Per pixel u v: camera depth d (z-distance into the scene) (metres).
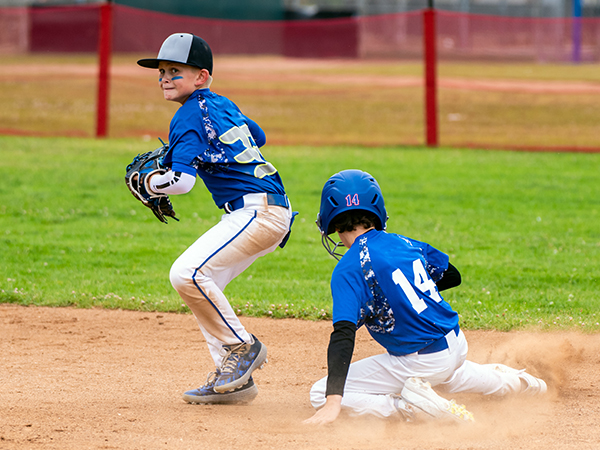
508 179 48.41
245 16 143.62
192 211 39.38
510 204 41.06
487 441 13.11
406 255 13.92
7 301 24.27
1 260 29.09
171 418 14.35
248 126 15.61
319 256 30.83
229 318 15.02
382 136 68.62
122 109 82.06
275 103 90.06
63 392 16.06
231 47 142.62
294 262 29.88
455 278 14.94
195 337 21.12
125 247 31.67
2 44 140.75
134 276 27.38
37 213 37.66
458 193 43.84
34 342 20.27
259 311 23.33
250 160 14.82
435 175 49.47
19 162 51.00
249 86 102.88
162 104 86.88
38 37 139.62
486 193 43.91
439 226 35.66
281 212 14.99
